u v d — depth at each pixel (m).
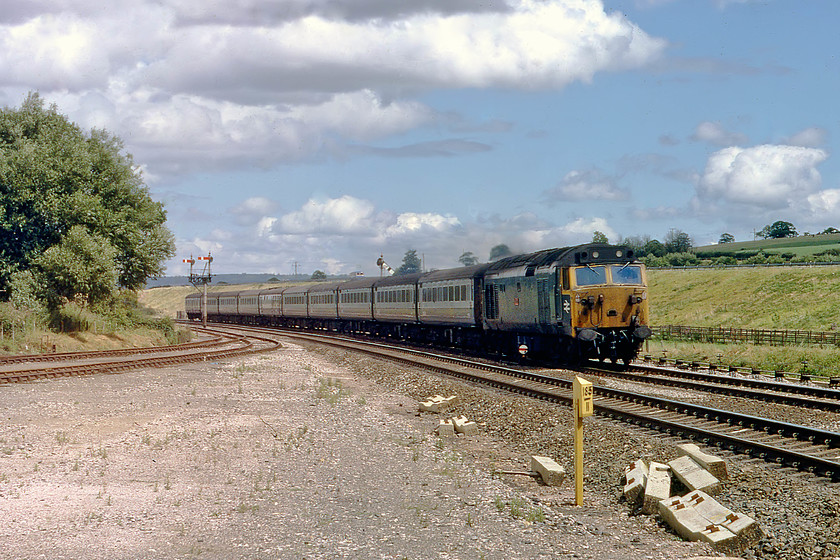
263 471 13.03
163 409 19.91
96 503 10.65
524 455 14.88
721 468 11.24
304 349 45.72
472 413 19.73
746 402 19.39
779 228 167.12
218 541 8.90
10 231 44.16
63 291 44.28
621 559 8.26
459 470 13.23
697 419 16.62
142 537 9.02
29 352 36.47
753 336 41.16
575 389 10.94
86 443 15.25
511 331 32.84
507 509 10.55
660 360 31.12
